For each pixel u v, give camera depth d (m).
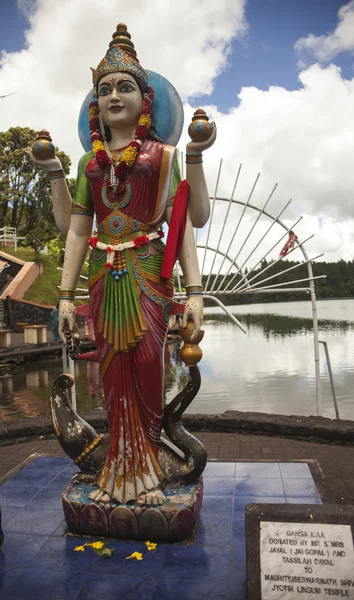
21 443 5.66
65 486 4.04
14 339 18.70
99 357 3.45
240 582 2.67
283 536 2.22
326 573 2.14
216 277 5.59
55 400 3.64
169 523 3.06
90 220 3.59
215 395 9.80
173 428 3.43
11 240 28.58
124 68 3.35
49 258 28.27
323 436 5.34
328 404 8.83
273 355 15.80
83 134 3.88
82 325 21.05
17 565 2.90
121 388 3.32
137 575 2.77
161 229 3.46
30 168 30.64
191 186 3.31
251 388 10.47
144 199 3.31
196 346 3.33
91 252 3.49
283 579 2.16
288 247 5.70
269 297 90.56
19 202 32.69
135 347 3.27
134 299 3.27
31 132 30.78
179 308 3.44
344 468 4.57
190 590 2.62
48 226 27.64
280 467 4.27
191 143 3.18
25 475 4.30
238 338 22.23
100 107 3.44
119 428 3.31
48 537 3.23
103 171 3.37
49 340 18.23
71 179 23.97
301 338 21.27
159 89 3.62
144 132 3.33
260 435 5.65
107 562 2.91
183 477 3.36
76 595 2.61
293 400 9.23
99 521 3.17
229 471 4.21
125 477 3.25
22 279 23.16
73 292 3.55
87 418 6.00
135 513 3.11
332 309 49.34
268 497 3.67
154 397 3.34
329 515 2.22
